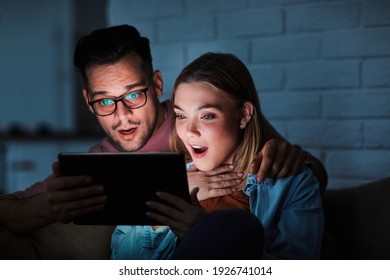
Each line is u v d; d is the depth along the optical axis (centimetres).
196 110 134
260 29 205
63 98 586
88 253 143
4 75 598
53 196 119
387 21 186
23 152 424
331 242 141
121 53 144
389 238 138
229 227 108
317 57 197
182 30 217
